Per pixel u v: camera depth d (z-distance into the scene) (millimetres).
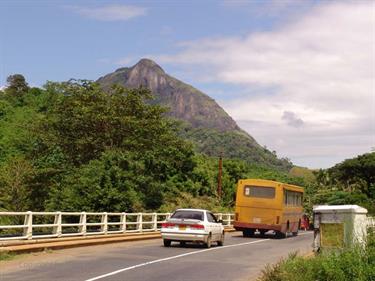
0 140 66562
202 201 53844
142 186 40875
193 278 14180
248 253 22609
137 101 47875
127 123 45688
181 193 51688
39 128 48281
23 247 18594
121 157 37969
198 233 24266
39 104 100625
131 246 24328
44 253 19266
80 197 35812
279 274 12062
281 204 35688
